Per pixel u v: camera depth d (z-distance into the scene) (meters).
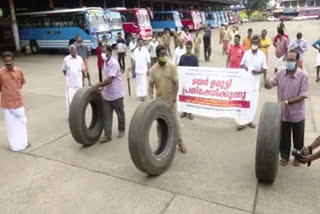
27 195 4.49
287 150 5.07
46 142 6.43
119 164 5.35
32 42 25.48
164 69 5.60
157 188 4.56
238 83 6.80
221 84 6.94
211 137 6.45
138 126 4.55
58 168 5.26
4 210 4.16
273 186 4.51
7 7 28.92
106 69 6.07
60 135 6.80
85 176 4.96
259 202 4.15
